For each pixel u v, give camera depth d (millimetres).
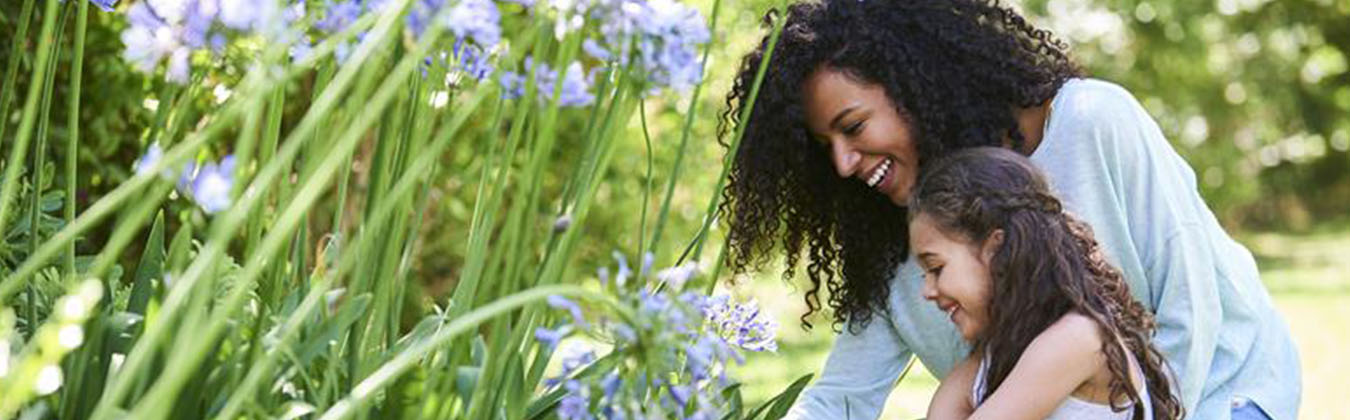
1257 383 2119
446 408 1489
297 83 3746
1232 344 2117
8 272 1912
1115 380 1984
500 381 1512
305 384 1571
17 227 1962
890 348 2402
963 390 2160
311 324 1569
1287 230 19203
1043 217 2043
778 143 2221
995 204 2051
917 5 2164
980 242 2072
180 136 2672
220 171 1150
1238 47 16766
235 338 1436
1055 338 1989
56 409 1504
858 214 2324
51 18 1359
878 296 2350
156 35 1255
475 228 1590
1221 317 2090
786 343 7219
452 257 4922
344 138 1178
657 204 5426
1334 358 7875
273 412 1491
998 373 2049
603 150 1512
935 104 2145
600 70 1541
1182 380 2049
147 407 1078
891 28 2150
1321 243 16719
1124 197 2078
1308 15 17531
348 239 4078
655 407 1426
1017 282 2033
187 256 1678
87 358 1487
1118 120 2080
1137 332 2021
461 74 1541
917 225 2125
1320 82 18734
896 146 2172
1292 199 20031
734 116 2285
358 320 1527
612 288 1401
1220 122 16156
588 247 5320
